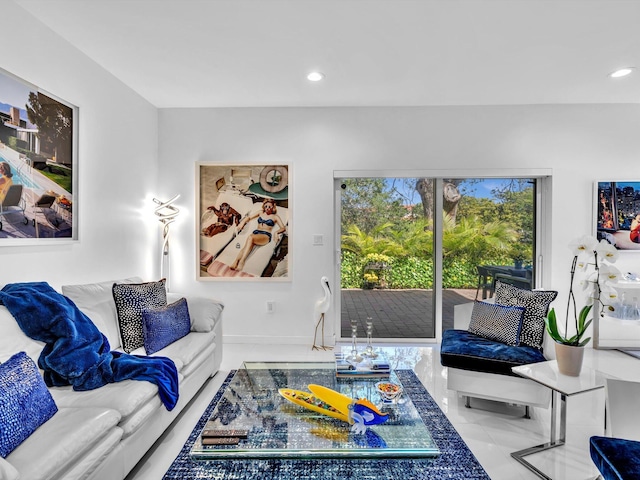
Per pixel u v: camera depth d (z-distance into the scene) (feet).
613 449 4.37
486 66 9.21
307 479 5.55
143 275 11.46
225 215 12.38
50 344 5.84
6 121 6.43
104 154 9.36
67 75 7.98
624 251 11.88
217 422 5.79
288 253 12.30
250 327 12.48
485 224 12.56
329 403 6.05
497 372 7.48
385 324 12.76
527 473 5.76
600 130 11.91
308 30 7.57
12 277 6.59
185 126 12.35
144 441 5.78
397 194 12.66
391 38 7.89
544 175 12.07
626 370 9.95
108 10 6.86
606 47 8.24
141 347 7.75
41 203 7.25
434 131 12.10
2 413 3.94
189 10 6.87
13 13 6.55
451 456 6.18
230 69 9.42
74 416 4.71
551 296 8.21
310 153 12.27
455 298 12.66
